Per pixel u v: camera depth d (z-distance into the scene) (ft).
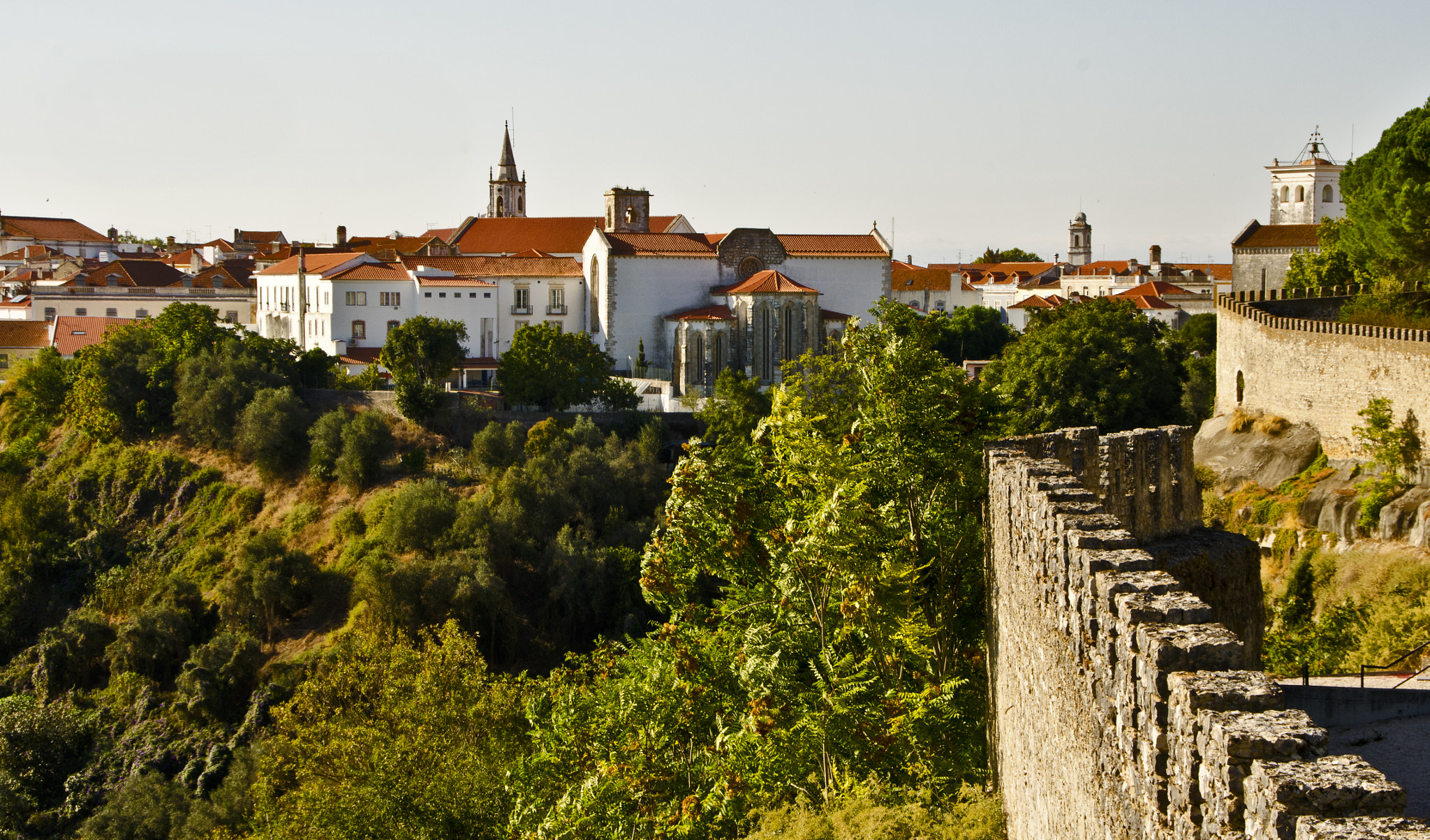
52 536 363.35
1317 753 28.32
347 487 355.36
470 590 287.28
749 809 88.74
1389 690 90.79
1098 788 43.01
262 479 371.15
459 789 129.59
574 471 331.36
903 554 95.45
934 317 110.73
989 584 85.30
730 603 105.60
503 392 395.14
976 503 100.32
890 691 88.17
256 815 175.52
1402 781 75.10
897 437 102.12
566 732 112.57
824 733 86.53
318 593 306.55
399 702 148.77
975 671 94.38
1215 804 29.60
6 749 263.29
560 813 100.07
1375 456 173.06
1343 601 149.38
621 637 295.07
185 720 272.72
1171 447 108.68
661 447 366.63
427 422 375.66
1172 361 292.61
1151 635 35.76
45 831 249.55
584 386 396.78
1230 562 102.42
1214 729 29.86
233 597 301.63
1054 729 52.75
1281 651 139.33
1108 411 237.45
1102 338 244.63
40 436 419.54
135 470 386.73
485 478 346.13
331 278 477.77
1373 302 223.71
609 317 482.69
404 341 403.95
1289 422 202.69
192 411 388.57
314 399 400.06
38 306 577.43
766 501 107.96
